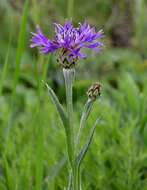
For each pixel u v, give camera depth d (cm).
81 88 99
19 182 65
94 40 49
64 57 49
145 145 72
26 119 82
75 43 49
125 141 69
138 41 129
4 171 64
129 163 66
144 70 111
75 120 78
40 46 50
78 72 115
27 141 76
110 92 99
